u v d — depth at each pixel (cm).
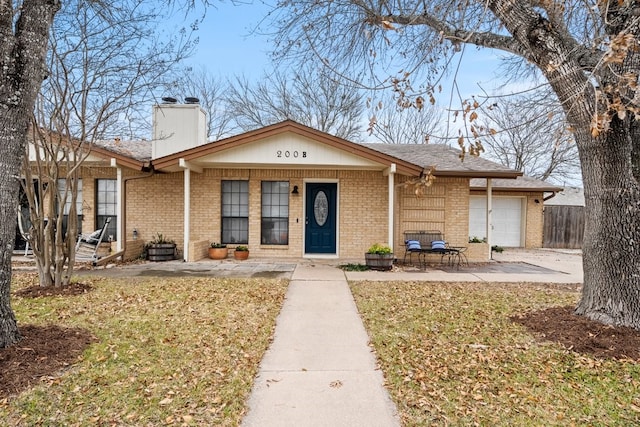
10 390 327
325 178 1223
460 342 464
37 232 704
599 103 430
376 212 1217
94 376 361
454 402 326
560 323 505
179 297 673
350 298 687
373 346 453
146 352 421
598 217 493
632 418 303
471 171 1146
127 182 1207
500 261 1247
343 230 1220
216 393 337
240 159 1060
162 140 1199
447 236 1209
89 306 602
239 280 841
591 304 510
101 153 1045
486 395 338
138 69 782
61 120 688
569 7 543
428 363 404
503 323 539
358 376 376
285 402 325
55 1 431
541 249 1698
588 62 453
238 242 1238
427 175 458
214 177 1217
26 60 396
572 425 293
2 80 383
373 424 294
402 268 1052
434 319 559
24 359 379
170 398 327
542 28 473
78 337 449
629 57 435
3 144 389
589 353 424
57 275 714
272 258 1203
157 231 1216
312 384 359
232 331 496
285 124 1034
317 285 798
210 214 1221
